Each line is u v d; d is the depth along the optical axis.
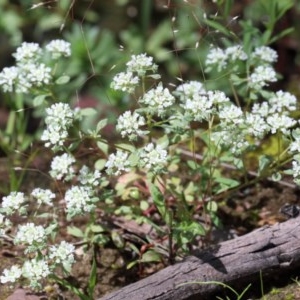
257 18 10.47
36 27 11.62
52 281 6.36
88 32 10.52
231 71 6.75
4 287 6.32
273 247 5.96
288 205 6.65
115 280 6.45
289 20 10.33
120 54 10.11
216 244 6.20
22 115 7.98
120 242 6.55
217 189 6.53
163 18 11.95
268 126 5.86
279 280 6.09
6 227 6.46
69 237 6.81
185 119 5.78
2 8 11.73
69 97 9.47
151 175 6.32
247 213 7.02
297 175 5.79
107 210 6.58
